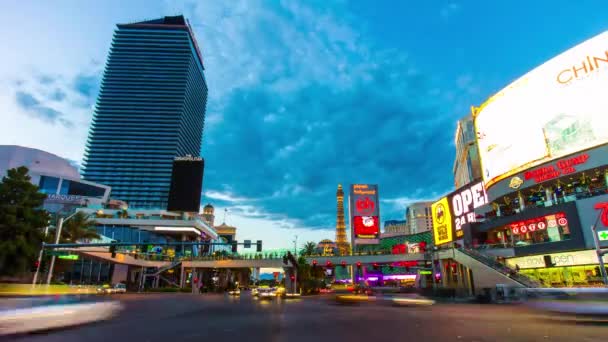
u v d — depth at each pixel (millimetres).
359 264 71688
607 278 28922
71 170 101250
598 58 40156
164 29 184875
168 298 46688
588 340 11078
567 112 42469
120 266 81500
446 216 77375
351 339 11820
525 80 48719
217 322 17344
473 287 46531
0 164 88312
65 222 60000
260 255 76375
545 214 42469
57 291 43812
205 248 114000
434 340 11461
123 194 150125
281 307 29562
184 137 168625
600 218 37062
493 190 53750
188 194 102750
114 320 17766
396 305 32438
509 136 50594
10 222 40594
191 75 181375
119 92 168625
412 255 66750
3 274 39906
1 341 11102
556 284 39375
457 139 114375
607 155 38156
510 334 12477
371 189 102938
